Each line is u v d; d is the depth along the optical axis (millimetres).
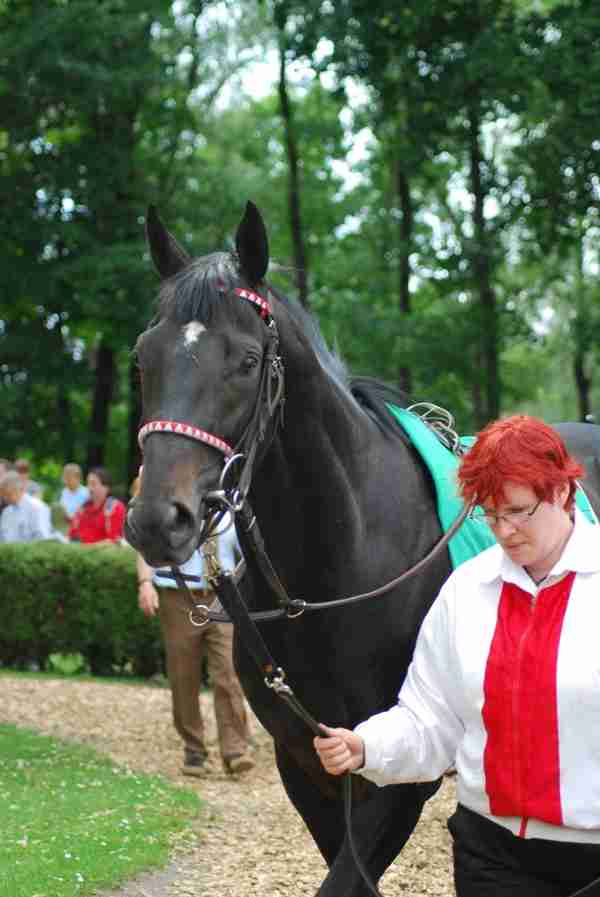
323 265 25000
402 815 3566
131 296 19859
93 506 13094
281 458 3539
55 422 21969
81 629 12406
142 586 8016
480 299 19078
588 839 2672
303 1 15945
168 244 3568
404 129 17781
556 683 2637
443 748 2906
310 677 3662
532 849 2717
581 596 2689
